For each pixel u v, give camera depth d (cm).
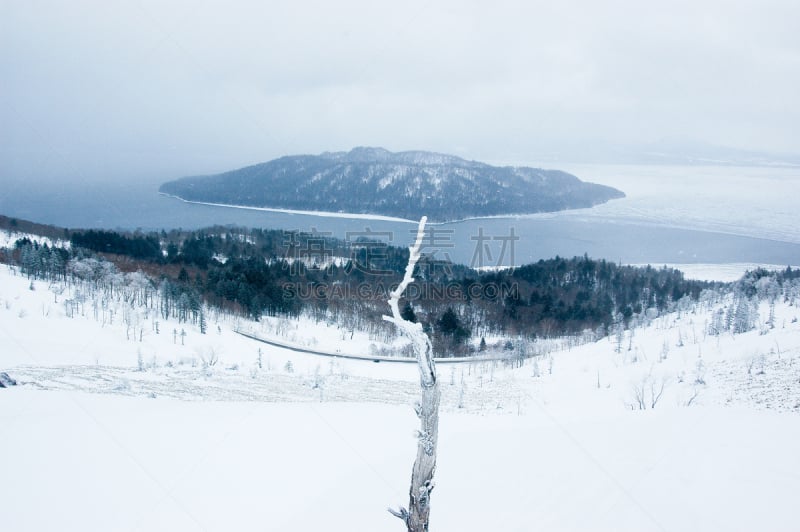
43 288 7131
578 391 3978
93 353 4941
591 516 796
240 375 4759
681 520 751
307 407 2656
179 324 6700
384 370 5619
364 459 1465
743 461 942
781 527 706
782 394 3034
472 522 838
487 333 7050
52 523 1088
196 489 1243
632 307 7881
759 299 6384
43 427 1844
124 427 1883
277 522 1012
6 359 4428
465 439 1359
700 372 3800
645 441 1127
